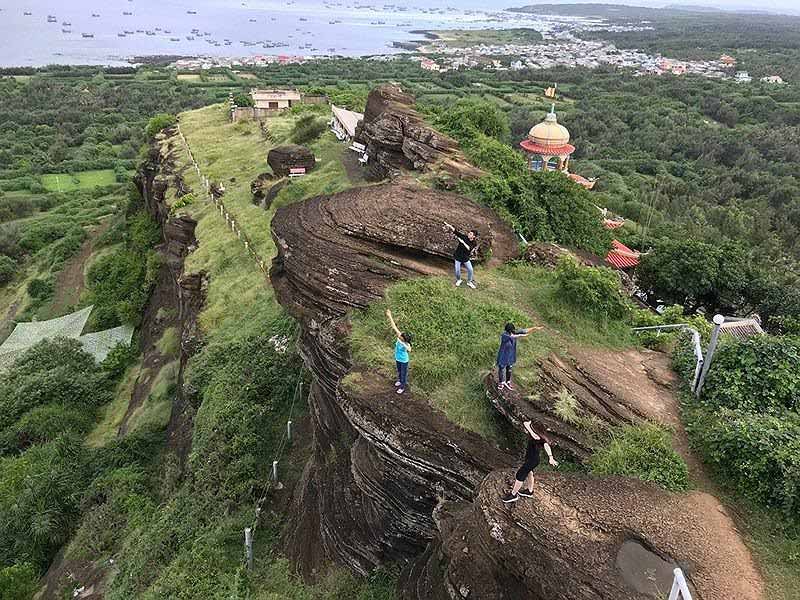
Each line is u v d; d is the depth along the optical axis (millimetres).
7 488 25062
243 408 21703
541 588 8258
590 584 8148
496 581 9008
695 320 17547
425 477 11820
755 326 19516
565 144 42594
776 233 51406
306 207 17500
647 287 27703
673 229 43438
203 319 27641
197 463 20891
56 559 21906
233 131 52094
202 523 18750
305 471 18297
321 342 14812
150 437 26312
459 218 17609
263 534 17781
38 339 38781
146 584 17547
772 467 10281
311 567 15656
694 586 8297
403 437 11695
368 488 12977
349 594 13969
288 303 16016
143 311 38750
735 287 26266
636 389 13203
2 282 55312
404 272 15711
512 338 11508
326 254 15672
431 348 13461
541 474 10047
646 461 10781
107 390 32906
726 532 9500
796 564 9039
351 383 12648
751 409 12219
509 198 22953
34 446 28062
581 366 13469
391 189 18922
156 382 30062
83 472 25031
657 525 9312
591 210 25703
